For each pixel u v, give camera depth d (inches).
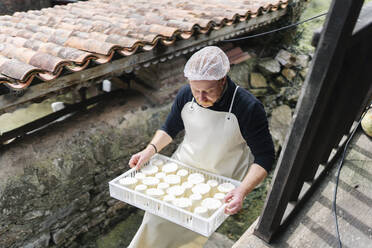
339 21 31.9
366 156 65.0
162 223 67.2
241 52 176.4
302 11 189.2
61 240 108.7
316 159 52.1
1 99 73.2
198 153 65.7
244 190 54.7
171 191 60.6
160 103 126.0
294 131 39.6
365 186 57.9
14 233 93.8
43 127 106.5
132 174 66.9
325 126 47.1
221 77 52.6
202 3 160.9
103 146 108.6
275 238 47.9
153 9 141.5
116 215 128.0
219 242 118.5
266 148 58.4
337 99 45.5
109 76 96.2
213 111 60.2
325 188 57.5
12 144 95.9
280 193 43.0
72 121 109.4
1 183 86.9
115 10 145.2
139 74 127.3
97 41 93.4
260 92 180.2
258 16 154.3
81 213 112.6
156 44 102.9
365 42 44.3
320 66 34.9
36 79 77.0
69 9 154.4
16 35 112.0
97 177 111.4
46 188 95.7
